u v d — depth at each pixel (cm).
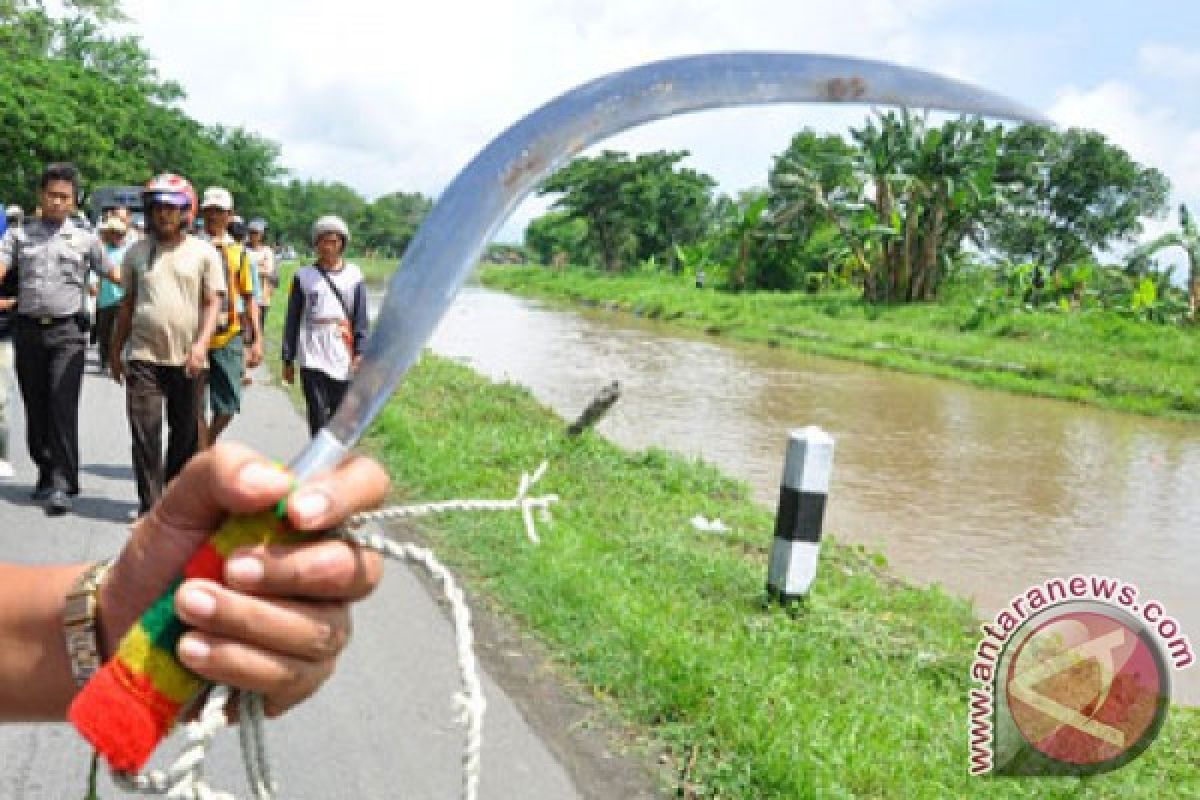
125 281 532
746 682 381
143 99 3950
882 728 368
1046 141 5188
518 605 452
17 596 96
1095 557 873
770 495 973
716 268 5462
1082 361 2556
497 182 95
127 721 85
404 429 782
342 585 86
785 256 5031
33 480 619
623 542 588
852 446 1362
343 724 349
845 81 96
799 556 506
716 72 97
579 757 334
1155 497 1158
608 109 96
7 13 3328
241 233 979
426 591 470
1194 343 2822
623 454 873
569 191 7256
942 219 3934
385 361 92
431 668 395
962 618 570
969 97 95
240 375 629
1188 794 359
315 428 644
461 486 659
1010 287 3844
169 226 524
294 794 305
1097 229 5419
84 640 93
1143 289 3400
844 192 4631
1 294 547
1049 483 1201
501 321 3356
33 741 321
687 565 557
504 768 325
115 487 612
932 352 2817
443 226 94
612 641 412
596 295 5094
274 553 84
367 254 13050
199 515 89
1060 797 343
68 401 550
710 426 1393
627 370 2061
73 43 4534
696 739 343
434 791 313
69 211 553
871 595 573
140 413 527
